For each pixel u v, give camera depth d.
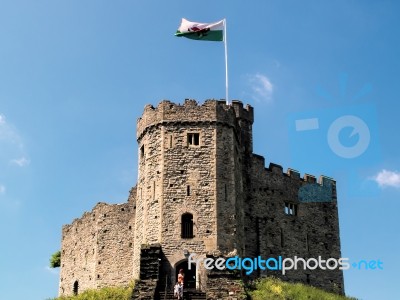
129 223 55.53
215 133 48.31
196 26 53.06
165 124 48.56
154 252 44.00
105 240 56.09
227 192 47.12
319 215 58.78
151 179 47.69
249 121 57.47
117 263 54.81
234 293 41.44
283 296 45.75
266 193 55.97
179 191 46.62
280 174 57.62
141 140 50.34
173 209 46.12
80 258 59.28
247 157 55.88
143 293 40.84
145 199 47.53
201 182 46.88
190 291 42.38
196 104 49.00
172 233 45.44
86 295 49.50
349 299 52.06
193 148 47.81
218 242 45.25
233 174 48.03
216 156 47.66
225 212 46.44
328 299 48.19
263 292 45.59
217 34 53.34
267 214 55.28
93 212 58.59
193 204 46.22
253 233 53.88
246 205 54.22
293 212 57.47
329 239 58.47
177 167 47.34
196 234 45.41
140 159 50.06
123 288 49.91
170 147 47.94
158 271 43.50
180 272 43.00
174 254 44.84
